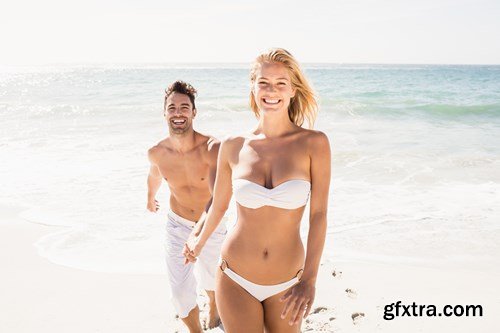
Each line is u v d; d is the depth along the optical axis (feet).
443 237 20.57
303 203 9.02
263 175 9.23
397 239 20.43
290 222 9.05
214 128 51.37
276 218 8.99
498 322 13.98
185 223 13.80
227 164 9.98
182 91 13.70
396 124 53.78
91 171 31.71
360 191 27.45
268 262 9.11
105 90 98.99
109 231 21.30
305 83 9.46
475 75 184.14
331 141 42.42
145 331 13.60
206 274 13.53
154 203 16.14
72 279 16.94
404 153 37.24
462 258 18.66
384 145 40.65
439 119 57.67
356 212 23.77
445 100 76.07
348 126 52.11
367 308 14.66
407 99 78.07
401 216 23.16
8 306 15.08
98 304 15.17
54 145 40.96
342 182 29.43
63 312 14.70
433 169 32.55
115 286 16.39
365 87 110.01
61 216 23.16
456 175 31.14
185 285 12.79
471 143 41.73
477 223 22.13
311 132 9.21
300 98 9.78
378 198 26.08
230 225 19.44
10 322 14.15
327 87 110.11
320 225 8.94
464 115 60.49
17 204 25.00
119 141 42.63
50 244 19.93
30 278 17.03
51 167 32.86
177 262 13.08
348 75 183.52
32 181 29.32
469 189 27.94
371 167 32.94
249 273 9.20
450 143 41.73
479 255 18.89
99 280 16.85
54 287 16.34
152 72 223.71
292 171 9.02
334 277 16.90
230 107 65.05
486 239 20.31
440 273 17.34
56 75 184.44
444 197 26.30
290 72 9.27
